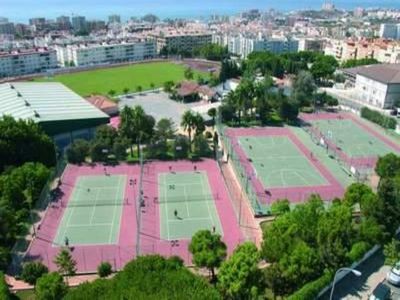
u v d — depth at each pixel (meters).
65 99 138.50
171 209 80.88
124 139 105.06
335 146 116.44
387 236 64.94
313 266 54.19
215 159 105.81
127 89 182.25
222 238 71.12
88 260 65.38
